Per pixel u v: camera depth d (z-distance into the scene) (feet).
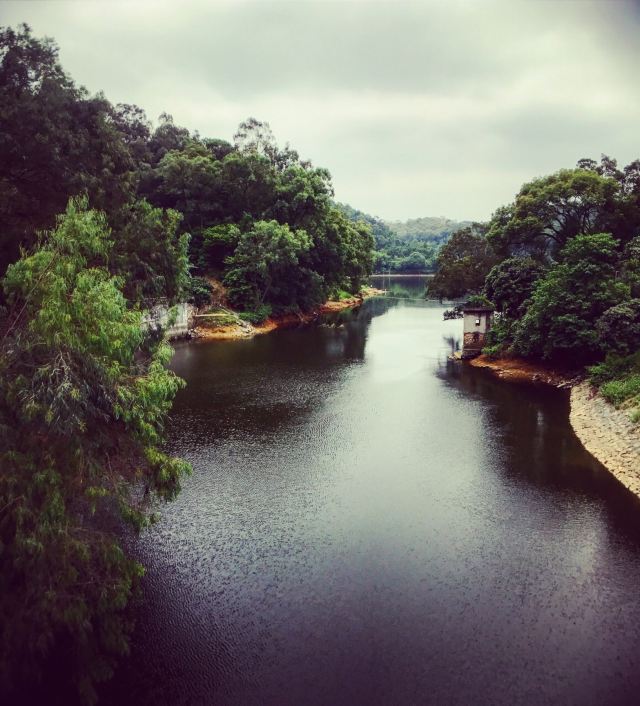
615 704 35.12
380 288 422.41
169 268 88.63
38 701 33.78
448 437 82.33
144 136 269.23
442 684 36.60
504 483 66.64
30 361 33.19
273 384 115.03
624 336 99.25
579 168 151.94
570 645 40.14
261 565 49.78
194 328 183.01
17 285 34.53
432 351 155.22
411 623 42.39
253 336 185.06
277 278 218.79
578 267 106.01
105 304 34.65
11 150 72.69
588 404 92.48
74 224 37.32
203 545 53.01
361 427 87.15
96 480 34.81
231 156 224.74
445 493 64.13
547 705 35.04
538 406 97.81
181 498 62.49
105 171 82.74
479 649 39.75
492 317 154.71
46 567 29.89
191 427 86.53
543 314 109.40
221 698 35.47
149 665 38.11
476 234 197.88
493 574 48.60
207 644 40.11
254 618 42.83
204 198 226.17
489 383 115.65
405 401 101.81
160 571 48.83
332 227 239.50
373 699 35.40
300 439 81.66
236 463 72.59
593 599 45.29
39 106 75.41
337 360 141.79
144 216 86.89
